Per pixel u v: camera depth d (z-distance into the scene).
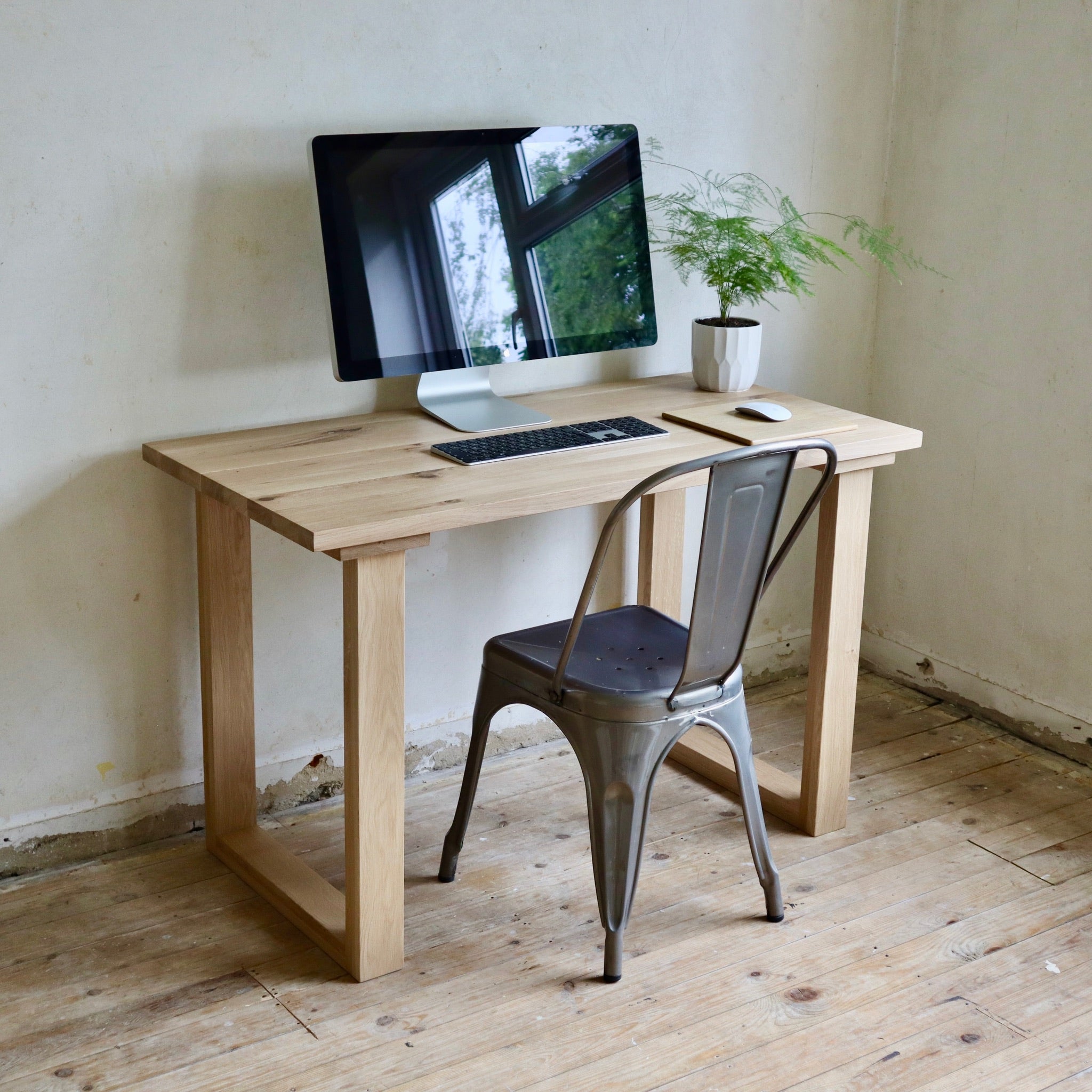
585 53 2.46
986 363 2.79
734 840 2.38
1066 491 2.67
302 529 1.70
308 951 2.03
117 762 2.27
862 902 2.18
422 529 1.77
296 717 2.44
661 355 2.72
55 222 2.00
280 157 2.18
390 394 2.38
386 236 2.12
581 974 1.98
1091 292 2.55
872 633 3.19
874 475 3.11
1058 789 2.61
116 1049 1.79
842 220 2.92
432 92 2.30
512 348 2.29
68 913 2.11
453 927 2.09
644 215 2.43
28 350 2.03
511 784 2.58
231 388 2.22
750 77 2.68
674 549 2.72
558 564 2.70
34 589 2.12
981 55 2.70
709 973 1.98
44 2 1.91
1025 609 2.80
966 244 2.80
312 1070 1.75
